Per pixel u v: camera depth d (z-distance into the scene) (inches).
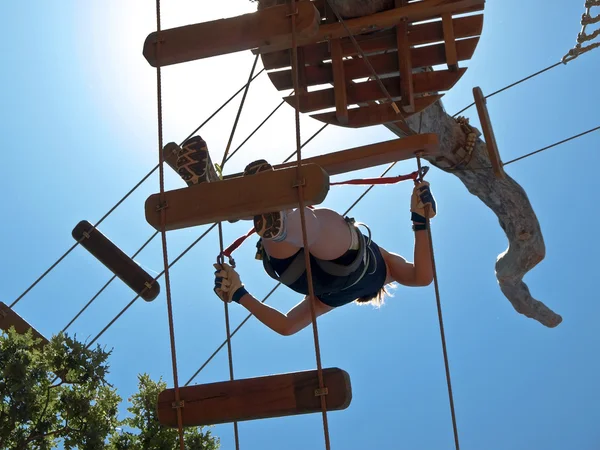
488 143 231.9
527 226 393.4
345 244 168.4
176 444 284.4
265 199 148.5
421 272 178.5
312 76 253.1
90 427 243.8
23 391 233.9
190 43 163.9
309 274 147.2
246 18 162.1
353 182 179.3
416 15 238.7
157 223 155.6
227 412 153.6
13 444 232.4
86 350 250.7
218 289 177.3
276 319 178.2
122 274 291.0
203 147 160.1
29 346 247.4
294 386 150.4
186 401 156.2
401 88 241.8
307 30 159.2
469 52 241.8
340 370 149.0
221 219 154.1
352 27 240.8
